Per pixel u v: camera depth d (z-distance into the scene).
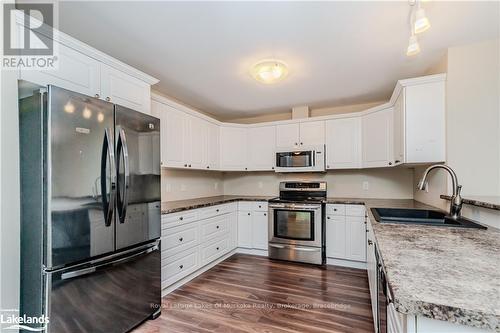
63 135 1.48
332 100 3.77
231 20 1.83
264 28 1.94
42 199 1.43
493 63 2.15
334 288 2.67
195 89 3.28
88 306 1.62
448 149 2.25
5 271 1.39
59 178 1.45
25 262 1.46
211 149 3.93
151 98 2.73
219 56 2.38
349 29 1.95
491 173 2.14
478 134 2.18
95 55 1.85
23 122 1.48
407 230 1.51
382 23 1.88
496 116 2.13
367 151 3.48
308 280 2.90
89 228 1.60
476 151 2.18
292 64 2.56
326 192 3.96
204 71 2.72
